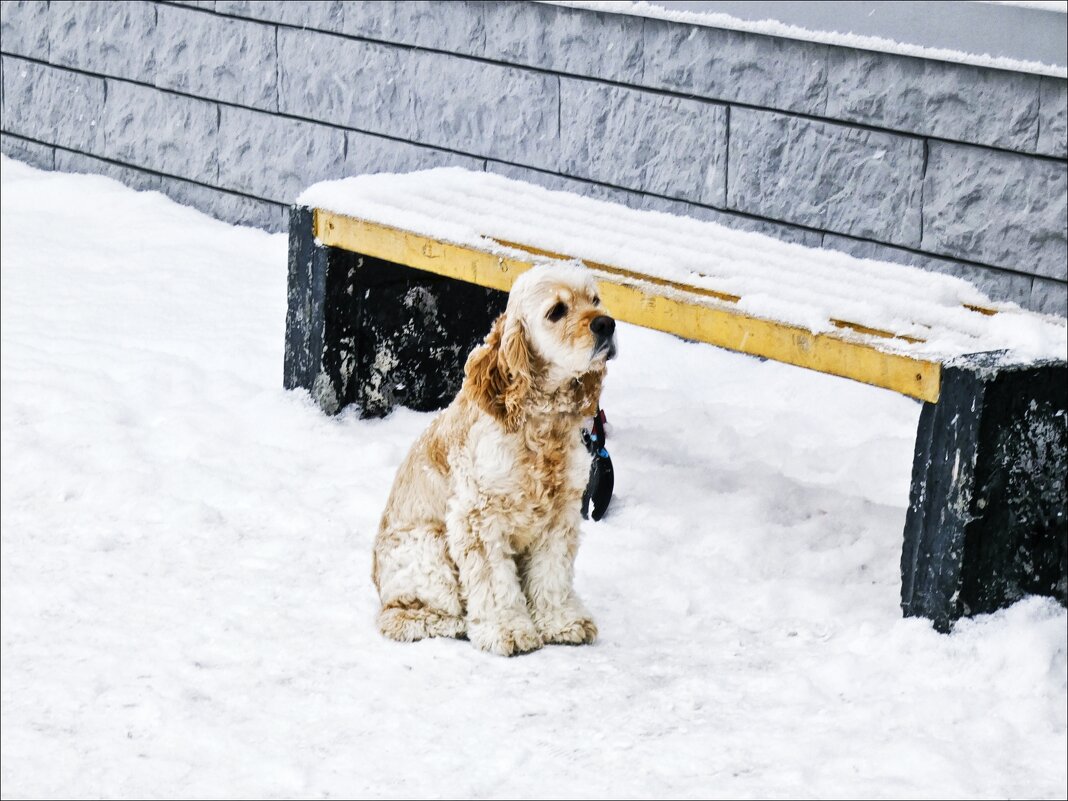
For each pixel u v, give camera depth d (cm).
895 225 703
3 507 575
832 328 480
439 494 473
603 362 454
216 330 777
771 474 600
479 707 431
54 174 1066
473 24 827
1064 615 466
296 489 591
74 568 526
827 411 697
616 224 610
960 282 549
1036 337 470
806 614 493
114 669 455
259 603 500
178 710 430
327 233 637
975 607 459
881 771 392
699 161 758
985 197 672
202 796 387
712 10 726
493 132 834
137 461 612
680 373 751
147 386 688
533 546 477
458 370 696
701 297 514
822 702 433
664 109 764
